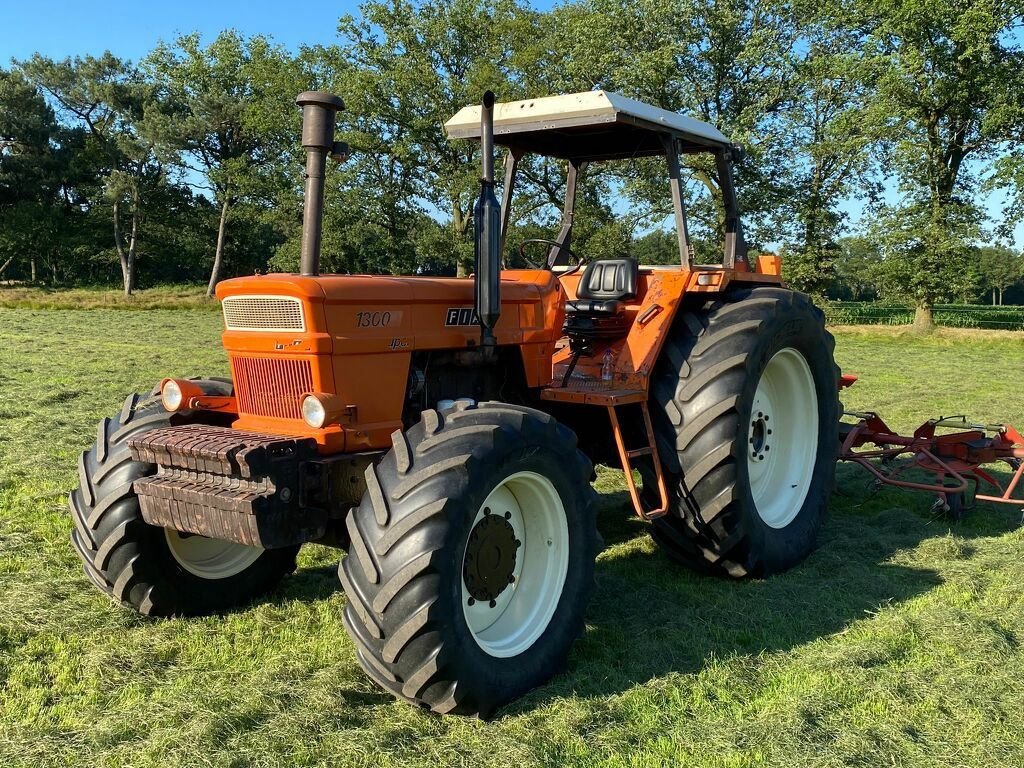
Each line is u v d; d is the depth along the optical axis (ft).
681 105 80.07
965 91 69.82
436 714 9.17
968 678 9.87
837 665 10.18
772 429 15.47
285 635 11.43
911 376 42.52
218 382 12.11
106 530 11.12
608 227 54.85
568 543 10.45
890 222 75.92
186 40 135.74
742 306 14.02
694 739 8.59
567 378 13.51
